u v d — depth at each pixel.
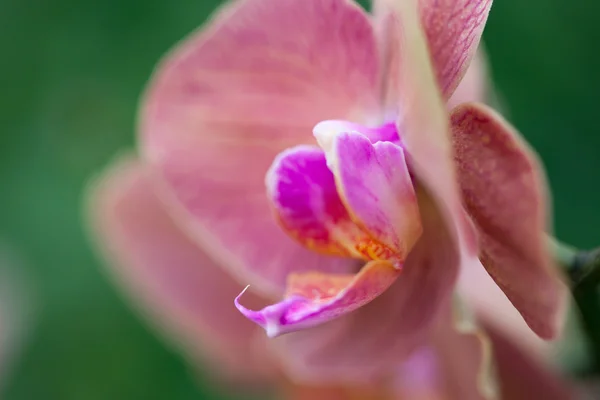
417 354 0.31
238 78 0.29
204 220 0.30
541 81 0.42
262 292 0.31
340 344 0.29
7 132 0.49
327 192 0.28
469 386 0.31
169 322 0.37
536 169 0.26
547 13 0.42
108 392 0.49
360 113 0.29
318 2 0.28
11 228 0.48
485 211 0.26
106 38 0.49
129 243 0.36
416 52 0.25
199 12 0.48
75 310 0.48
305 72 0.29
